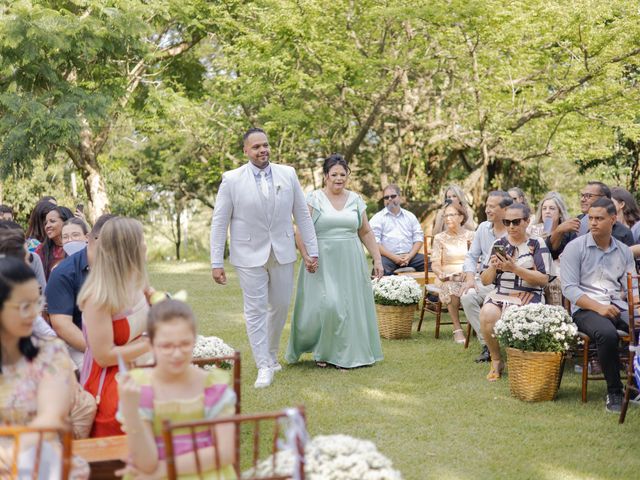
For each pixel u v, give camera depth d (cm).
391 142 2039
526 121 1758
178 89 2058
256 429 254
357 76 1633
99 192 1914
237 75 1991
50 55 1523
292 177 652
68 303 446
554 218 731
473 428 507
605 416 527
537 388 558
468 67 1689
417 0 1512
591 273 568
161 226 2833
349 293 684
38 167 2342
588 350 574
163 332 280
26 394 287
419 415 538
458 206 798
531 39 1633
